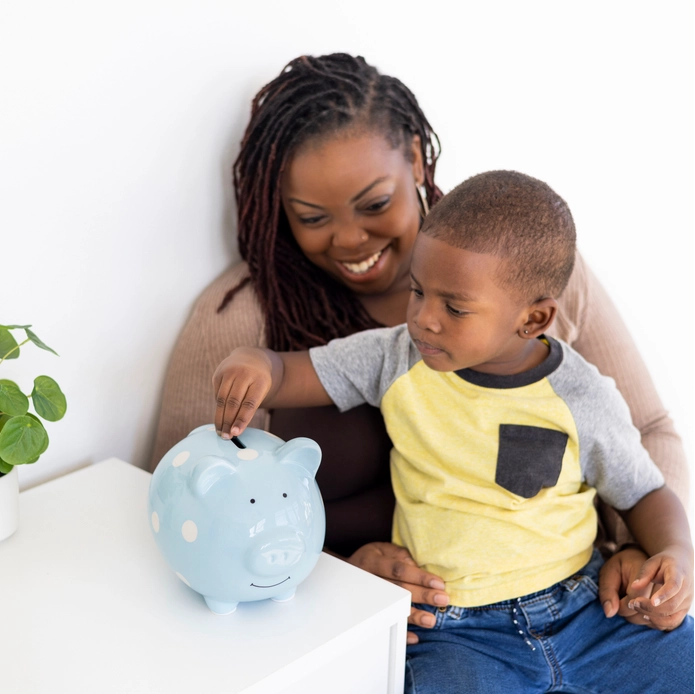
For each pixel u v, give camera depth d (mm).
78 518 940
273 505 726
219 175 1143
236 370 865
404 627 817
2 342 876
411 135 1095
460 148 1500
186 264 1138
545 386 944
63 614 773
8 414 835
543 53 1604
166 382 1146
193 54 1059
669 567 893
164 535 752
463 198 855
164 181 1075
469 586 937
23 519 935
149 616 771
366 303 1177
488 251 829
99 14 953
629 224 1921
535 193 862
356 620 767
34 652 721
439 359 888
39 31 908
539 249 849
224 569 724
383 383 982
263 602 794
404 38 1340
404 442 980
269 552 712
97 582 824
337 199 1042
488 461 942
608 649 947
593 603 982
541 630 950
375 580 833
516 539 935
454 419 951
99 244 1025
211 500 725
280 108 1038
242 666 706
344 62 1078
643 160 1894
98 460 1107
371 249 1091
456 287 834
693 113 1945
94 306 1042
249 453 764
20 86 907
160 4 1008
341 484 1076
